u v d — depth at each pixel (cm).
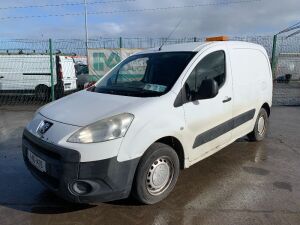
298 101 1341
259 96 615
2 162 564
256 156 592
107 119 360
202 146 463
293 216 384
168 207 403
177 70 446
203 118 452
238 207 405
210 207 405
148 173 390
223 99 495
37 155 374
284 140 702
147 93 423
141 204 409
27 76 1451
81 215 385
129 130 363
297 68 1659
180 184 468
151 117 383
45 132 372
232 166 542
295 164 556
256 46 621
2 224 367
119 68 517
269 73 657
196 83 454
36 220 375
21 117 1005
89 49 1223
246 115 575
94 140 348
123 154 357
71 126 362
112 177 353
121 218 379
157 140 403
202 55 471
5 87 1467
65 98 459
